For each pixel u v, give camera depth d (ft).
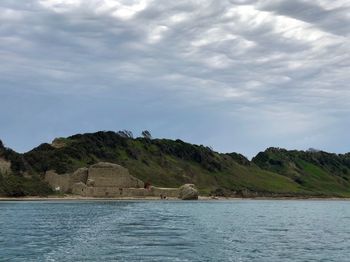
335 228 243.19
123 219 263.70
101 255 119.14
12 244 142.10
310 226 256.32
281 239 176.04
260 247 147.13
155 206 469.57
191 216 318.04
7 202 524.93
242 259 120.57
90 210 363.97
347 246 155.74
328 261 121.80
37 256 116.67
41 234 174.40
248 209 477.77
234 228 225.35
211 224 247.70
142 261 111.24
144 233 181.37
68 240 152.66
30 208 395.55
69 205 459.32
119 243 145.07
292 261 120.67
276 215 373.81
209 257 121.70
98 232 182.70
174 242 152.35
